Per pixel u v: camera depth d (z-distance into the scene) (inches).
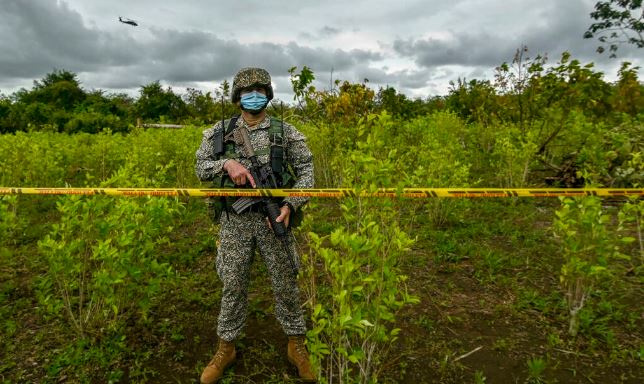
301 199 97.9
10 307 143.3
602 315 134.3
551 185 288.2
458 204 216.5
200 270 174.7
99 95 1898.4
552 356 114.7
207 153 103.3
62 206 118.9
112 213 125.9
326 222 223.0
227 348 107.1
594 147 252.2
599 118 354.6
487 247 190.2
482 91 438.9
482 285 155.7
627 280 156.6
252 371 110.1
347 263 72.5
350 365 109.3
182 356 116.1
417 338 122.5
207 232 215.6
